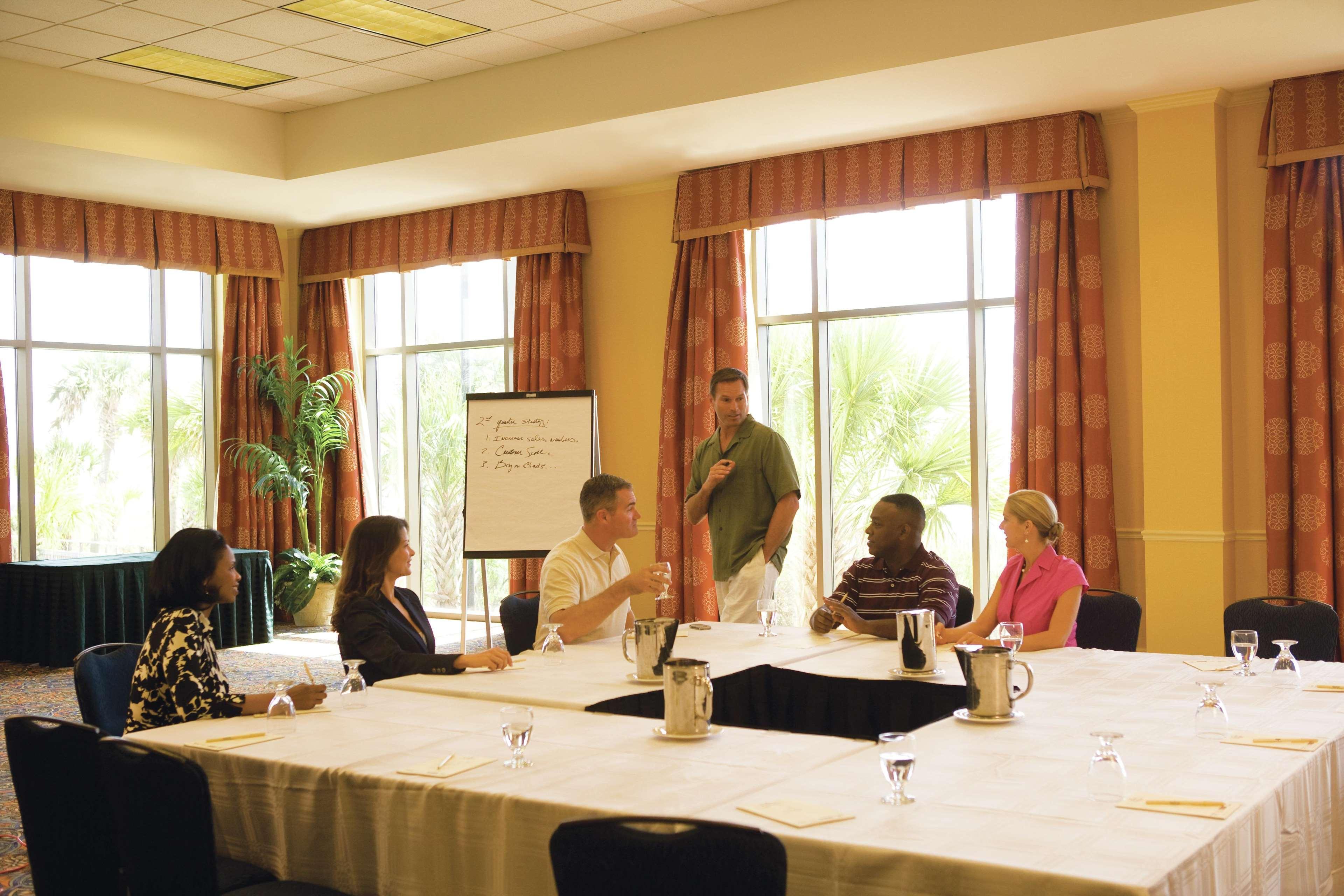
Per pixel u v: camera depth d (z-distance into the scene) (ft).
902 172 21.97
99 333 28.60
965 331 22.67
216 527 29.84
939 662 10.57
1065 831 5.64
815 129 21.43
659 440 25.17
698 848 4.97
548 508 18.95
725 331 23.97
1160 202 19.22
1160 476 19.21
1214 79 18.37
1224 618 13.37
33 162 23.32
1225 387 18.93
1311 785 6.95
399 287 30.91
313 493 30.48
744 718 10.22
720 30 19.58
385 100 23.71
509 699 9.37
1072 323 20.38
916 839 5.56
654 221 25.59
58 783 7.45
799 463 24.54
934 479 23.06
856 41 18.26
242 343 29.73
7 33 19.97
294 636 27.99
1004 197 22.00
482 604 29.78
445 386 30.35
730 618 16.01
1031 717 8.26
